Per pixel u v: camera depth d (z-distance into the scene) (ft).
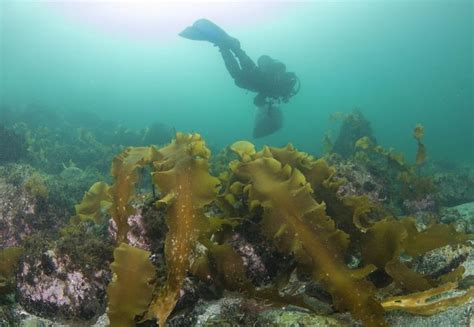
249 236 8.66
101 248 8.62
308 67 289.74
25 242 9.06
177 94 329.31
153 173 7.35
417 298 6.70
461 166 58.34
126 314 6.15
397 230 7.78
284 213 7.25
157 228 8.87
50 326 7.96
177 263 6.52
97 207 9.54
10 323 7.93
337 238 6.97
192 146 7.84
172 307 6.17
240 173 8.21
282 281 8.03
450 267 9.37
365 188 14.78
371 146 18.63
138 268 6.29
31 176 14.67
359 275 6.51
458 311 6.80
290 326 6.61
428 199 17.07
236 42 35.58
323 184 9.37
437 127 157.58
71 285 8.04
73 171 28.45
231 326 6.95
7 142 28.07
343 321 6.89
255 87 38.40
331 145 32.24
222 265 7.75
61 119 70.28
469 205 21.89
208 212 10.77
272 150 10.18
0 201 13.37
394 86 294.05
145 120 171.22
